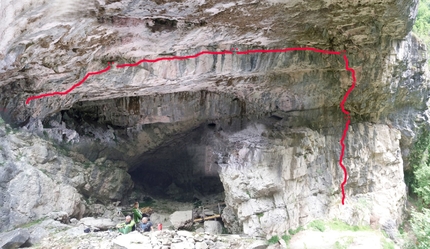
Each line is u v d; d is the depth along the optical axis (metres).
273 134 13.76
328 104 14.12
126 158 16.42
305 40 10.23
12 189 10.40
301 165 12.79
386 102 13.91
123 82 10.67
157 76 10.73
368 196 14.21
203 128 16.80
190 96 15.02
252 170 12.21
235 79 12.78
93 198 13.87
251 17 8.40
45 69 9.00
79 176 12.87
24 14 6.16
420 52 13.51
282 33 9.64
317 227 12.26
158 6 7.21
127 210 14.80
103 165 14.87
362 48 10.86
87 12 6.93
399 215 14.64
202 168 17.75
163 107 15.09
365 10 8.55
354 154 14.16
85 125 14.82
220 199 17.08
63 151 12.95
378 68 11.80
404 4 8.52
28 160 11.17
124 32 8.23
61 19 6.77
